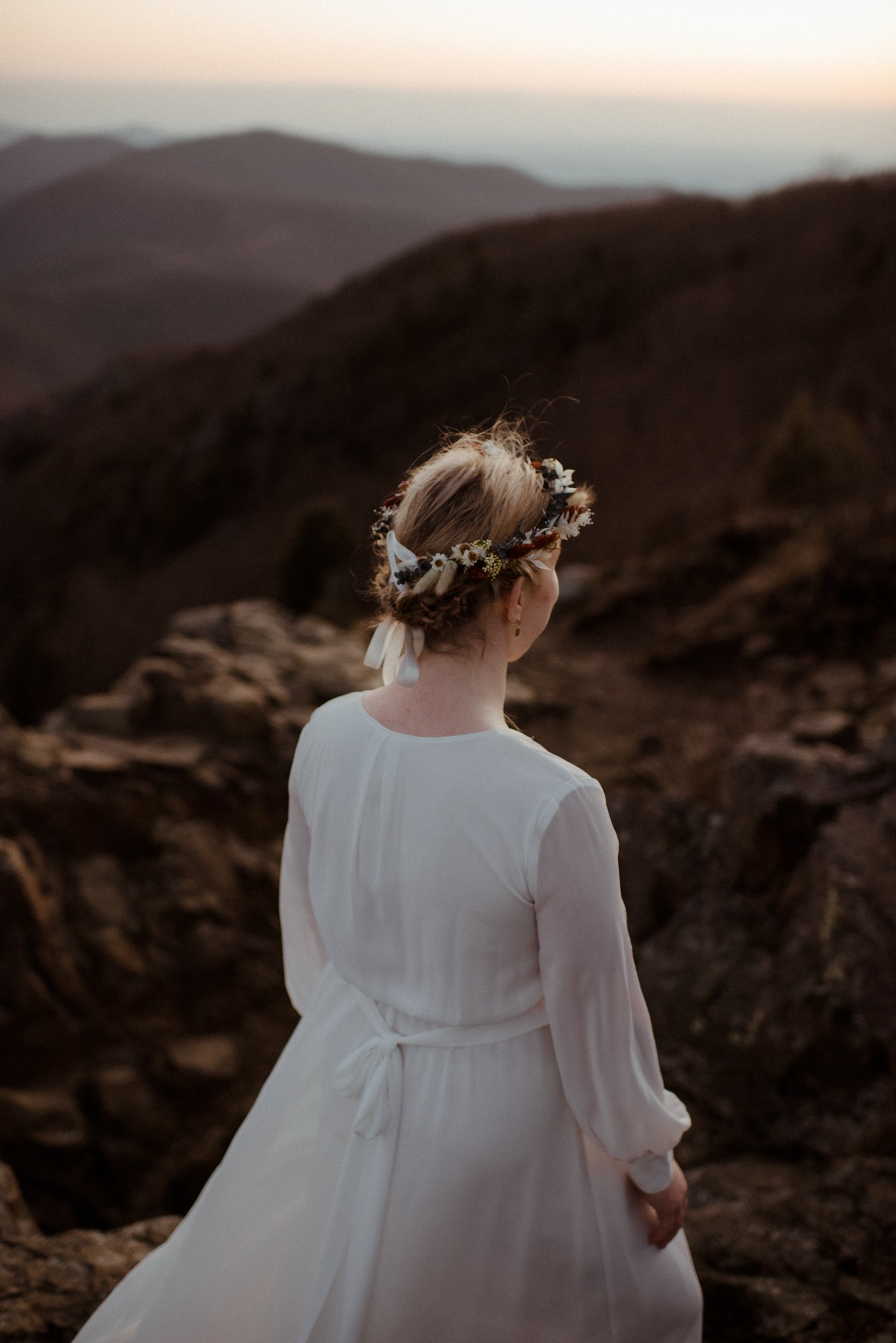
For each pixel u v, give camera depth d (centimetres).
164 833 480
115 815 469
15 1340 177
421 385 3266
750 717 621
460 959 117
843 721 434
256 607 786
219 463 3381
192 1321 138
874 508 809
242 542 2828
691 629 780
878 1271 200
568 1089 119
